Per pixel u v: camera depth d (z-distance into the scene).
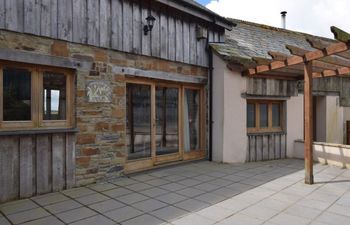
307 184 5.23
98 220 3.54
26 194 4.39
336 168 6.65
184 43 6.84
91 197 4.42
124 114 5.64
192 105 7.36
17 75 4.38
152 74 6.14
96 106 5.21
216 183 5.26
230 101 7.17
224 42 8.00
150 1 6.06
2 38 4.12
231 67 7.04
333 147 6.98
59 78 4.84
